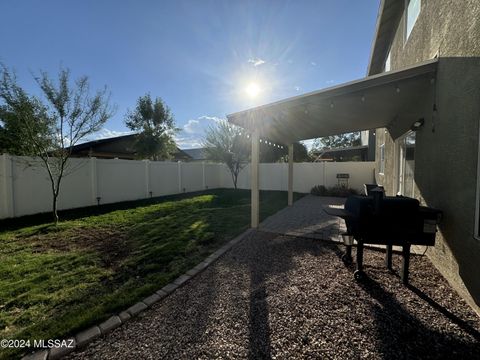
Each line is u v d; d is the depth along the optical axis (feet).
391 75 12.11
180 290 10.12
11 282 10.77
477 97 8.20
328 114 17.81
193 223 21.20
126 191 34.86
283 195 42.14
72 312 8.48
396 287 10.11
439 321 7.84
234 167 52.49
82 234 18.26
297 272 11.71
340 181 44.21
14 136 22.74
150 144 54.24
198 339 7.17
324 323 7.82
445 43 10.84
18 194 24.08
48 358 6.45
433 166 12.16
